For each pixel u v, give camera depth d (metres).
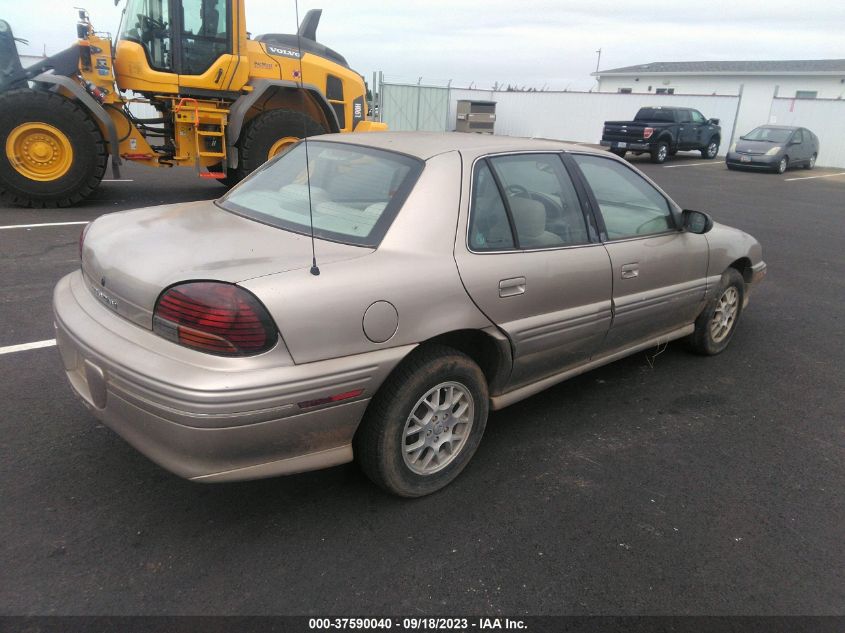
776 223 11.72
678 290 4.21
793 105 26.78
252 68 9.80
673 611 2.40
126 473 3.01
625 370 4.65
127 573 2.41
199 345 2.27
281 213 3.06
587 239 3.57
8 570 2.39
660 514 2.97
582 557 2.65
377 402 2.69
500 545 2.69
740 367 4.82
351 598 2.36
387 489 2.86
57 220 8.07
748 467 3.43
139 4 8.95
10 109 8.34
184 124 9.38
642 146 22.31
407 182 2.91
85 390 2.70
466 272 2.86
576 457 3.43
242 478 2.39
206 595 2.33
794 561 2.71
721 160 25.98
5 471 2.96
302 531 2.70
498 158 3.24
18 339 4.41
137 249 2.65
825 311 6.41
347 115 11.36
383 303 2.55
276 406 2.31
